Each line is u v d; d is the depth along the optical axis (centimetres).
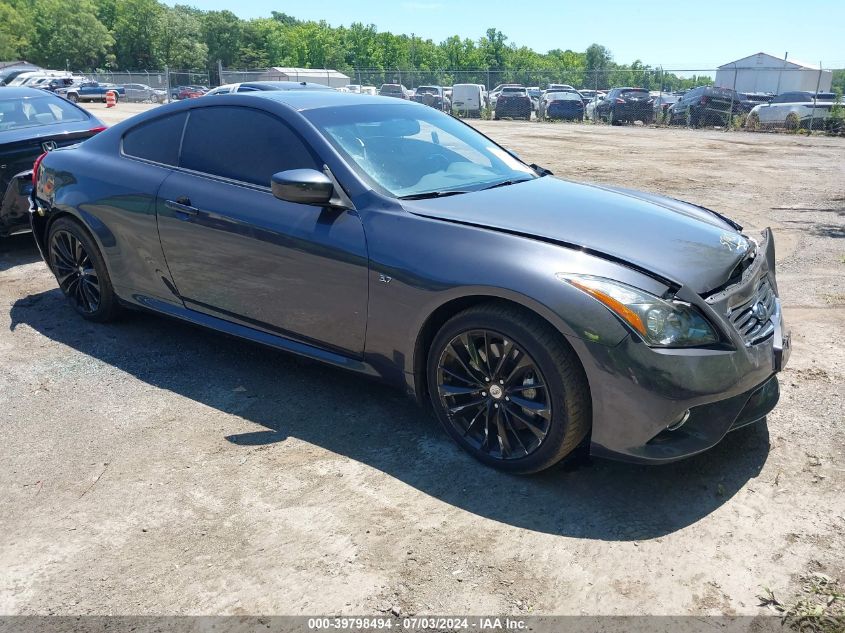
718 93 2425
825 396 362
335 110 385
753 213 855
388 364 329
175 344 451
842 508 274
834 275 577
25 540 266
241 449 325
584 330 264
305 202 326
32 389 389
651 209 350
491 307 289
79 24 8950
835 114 2150
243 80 4038
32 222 492
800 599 229
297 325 358
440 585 239
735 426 296
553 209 330
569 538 261
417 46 11356
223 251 375
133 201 418
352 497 288
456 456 318
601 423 272
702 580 238
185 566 250
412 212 322
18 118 662
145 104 4306
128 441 334
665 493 287
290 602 233
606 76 3098
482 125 2566
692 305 270
